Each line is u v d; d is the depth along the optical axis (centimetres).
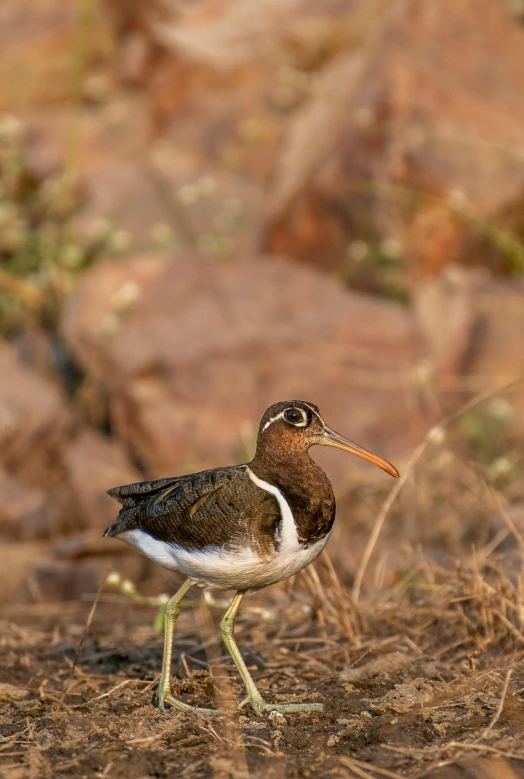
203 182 1662
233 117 1958
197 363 1368
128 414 1372
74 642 935
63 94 2103
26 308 1611
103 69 2127
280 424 729
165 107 2027
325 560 905
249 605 1003
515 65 1709
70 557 1162
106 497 1285
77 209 1797
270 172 1889
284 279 1484
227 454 1306
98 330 1421
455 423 1328
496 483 1222
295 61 1980
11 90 2066
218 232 1731
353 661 833
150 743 691
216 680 795
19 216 1795
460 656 820
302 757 668
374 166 1598
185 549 729
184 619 977
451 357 1389
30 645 923
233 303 1444
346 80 1797
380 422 1330
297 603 935
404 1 1762
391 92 1648
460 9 1747
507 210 1555
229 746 680
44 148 1920
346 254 1617
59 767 663
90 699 771
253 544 706
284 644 882
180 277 1496
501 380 1375
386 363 1380
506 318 1424
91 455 1355
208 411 1345
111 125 1988
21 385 1404
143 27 2123
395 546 1127
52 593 1115
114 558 1158
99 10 2114
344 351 1382
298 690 779
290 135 1831
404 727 703
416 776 640
